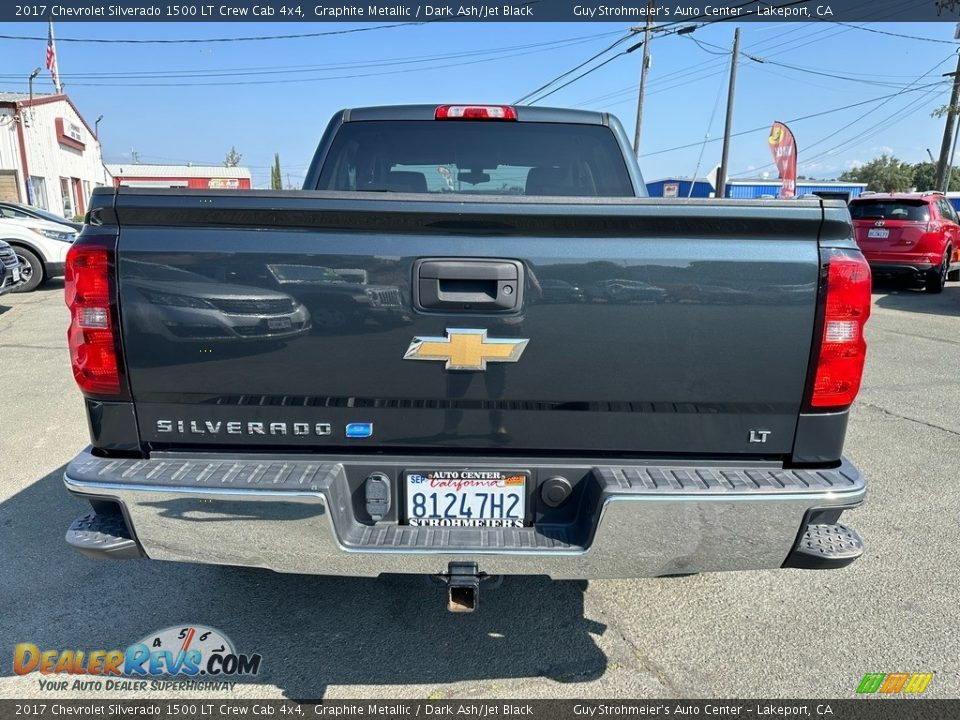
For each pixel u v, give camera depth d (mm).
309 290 2014
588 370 2047
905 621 2826
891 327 9203
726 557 2090
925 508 3834
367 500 2139
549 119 3582
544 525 2180
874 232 12164
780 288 2008
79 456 2164
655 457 2152
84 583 3057
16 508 3746
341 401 2090
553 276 2004
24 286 11766
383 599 2973
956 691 2438
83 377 2082
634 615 2877
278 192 1976
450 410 2102
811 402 2072
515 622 2824
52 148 28391
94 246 2010
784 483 2043
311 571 2117
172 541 2090
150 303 2029
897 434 5051
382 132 3596
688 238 2008
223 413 2109
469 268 1992
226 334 2039
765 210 1962
